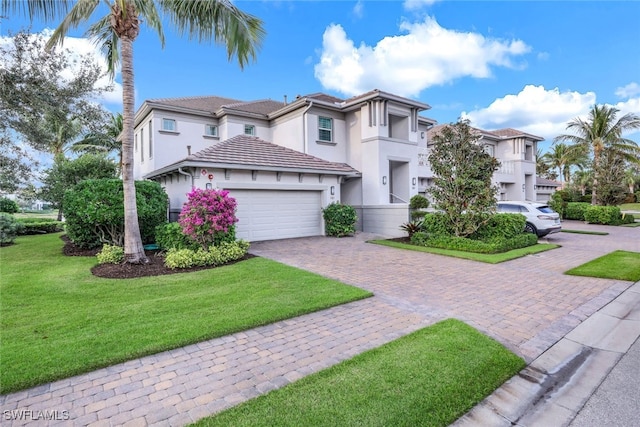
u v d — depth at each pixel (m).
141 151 18.80
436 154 12.48
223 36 9.36
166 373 3.53
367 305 5.68
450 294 6.33
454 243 11.38
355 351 4.00
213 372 3.55
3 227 12.66
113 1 8.47
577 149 27.44
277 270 7.84
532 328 4.80
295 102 17.23
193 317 4.93
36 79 11.11
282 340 4.32
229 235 9.48
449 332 4.44
